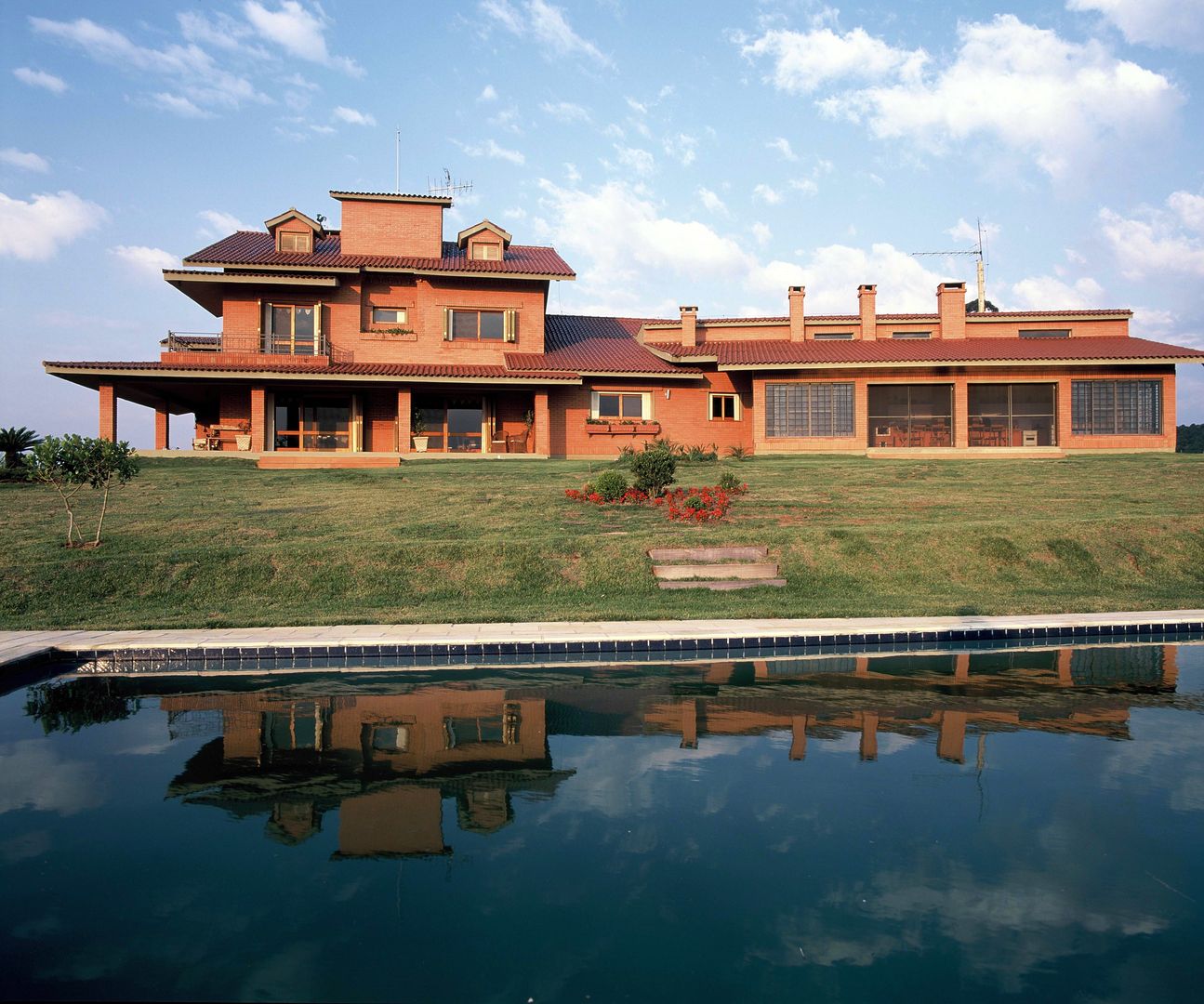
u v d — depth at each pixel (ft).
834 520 52.75
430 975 10.59
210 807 16.14
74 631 32.76
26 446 75.61
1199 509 54.70
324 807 16.20
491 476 69.67
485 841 14.61
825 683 25.86
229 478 67.62
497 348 93.61
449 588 41.11
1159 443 86.12
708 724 21.54
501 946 11.32
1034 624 33.04
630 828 15.19
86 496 58.85
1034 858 13.93
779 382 89.92
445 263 91.30
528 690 25.21
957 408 87.76
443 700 24.06
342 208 93.35
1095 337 97.55
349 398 89.25
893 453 84.28
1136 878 13.28
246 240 96.32
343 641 29.94
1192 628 34.04
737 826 15.28
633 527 50.52
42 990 10.08
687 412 95.20
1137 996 10.10
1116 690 24.91
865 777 17.66
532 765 18.51
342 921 11.93
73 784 17.30
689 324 98.22
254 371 79.82
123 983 10.30
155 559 41.63
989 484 64.75
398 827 15.21
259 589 40.34
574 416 92.53
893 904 12.51
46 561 41.75
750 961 10.97
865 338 99.50
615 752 19.40
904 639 31.91
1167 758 18.76
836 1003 9.87
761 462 81.20
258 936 11.48
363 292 91.15
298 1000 9.98
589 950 11.21
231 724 21.65
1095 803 16.21
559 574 42.68
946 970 10.78
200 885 12.94
